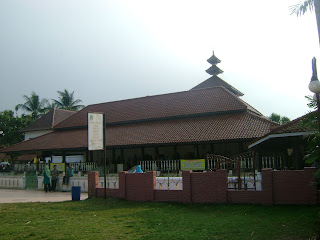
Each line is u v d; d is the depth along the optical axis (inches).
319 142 411.8
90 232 363.6
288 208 432.5
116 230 370.0
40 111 2440.9
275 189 456.8
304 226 341.7
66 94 2600.9
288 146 634.8
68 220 439.8
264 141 608.1
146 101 1435.8
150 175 560.7
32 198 758.5
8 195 844.6
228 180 555.5
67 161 1293.1
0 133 1800.0
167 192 543.2
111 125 1334.9
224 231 343.6
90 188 644.7
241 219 394.0
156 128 1143.0
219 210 461.1
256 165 657.0
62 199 717.9
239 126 960.9
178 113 1198.9
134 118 1293.1
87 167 1091.9
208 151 1088.2
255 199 469.1
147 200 557.3
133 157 1307.8
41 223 425.7
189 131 1022.4
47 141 1318.9
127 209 505.7
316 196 430.3
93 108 1571.1
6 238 350.6
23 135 2112.5
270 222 369.1
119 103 1523.1
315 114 424.2
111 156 1352.1
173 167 914.1
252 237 317.1
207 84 1766.7
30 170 1179.9
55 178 931.3
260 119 990.4
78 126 1416.1
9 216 488.1
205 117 1128.8
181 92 1396.4
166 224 390.6
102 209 520.1
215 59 1776.6
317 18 380.5
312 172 435.8
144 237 334.3
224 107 1116.5
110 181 791.1
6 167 1311.5
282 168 632.4
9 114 2225.6
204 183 509.0
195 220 405.7
